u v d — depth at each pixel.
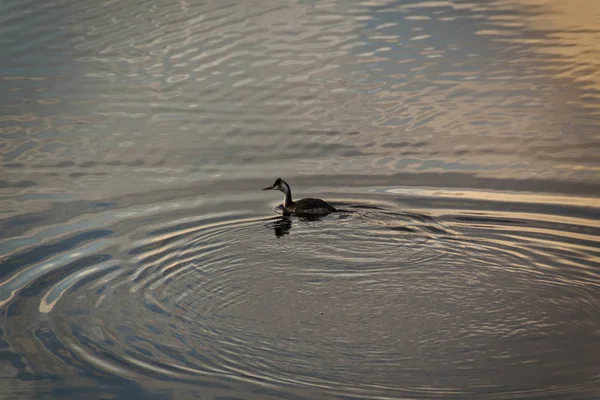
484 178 18.77
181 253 15.32
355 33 28.20
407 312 13.07
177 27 28.67
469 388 11.10
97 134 21.72
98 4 31.03
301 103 23.41
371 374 11.47
